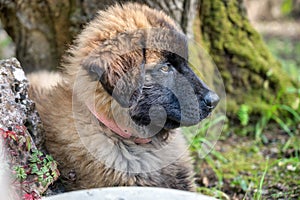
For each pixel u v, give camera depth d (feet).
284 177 4.14
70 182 3.41
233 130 5.04
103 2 4.39
